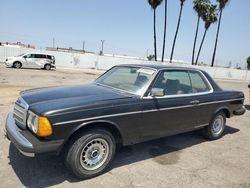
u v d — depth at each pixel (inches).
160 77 166.6
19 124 137.4
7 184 125.0
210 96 198.8
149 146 189.9
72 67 1363.2
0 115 238.5
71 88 164.4
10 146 169.3
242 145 207.6
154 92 152.8
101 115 133.0
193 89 190.5
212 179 145.2
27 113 130.5
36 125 121.5
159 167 155.5
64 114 122.0
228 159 175.8
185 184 137.1
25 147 117.0
